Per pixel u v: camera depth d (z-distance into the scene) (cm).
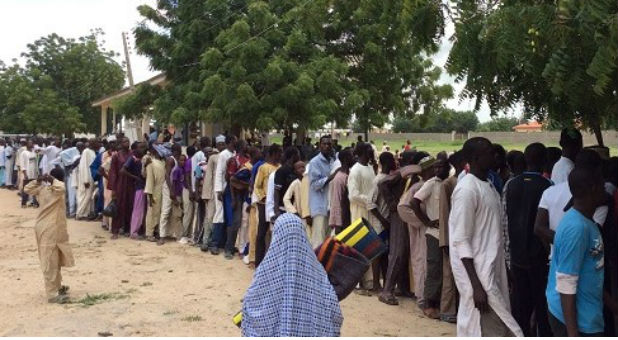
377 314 655
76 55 3728
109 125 3256
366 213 722
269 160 864
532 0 349
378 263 745
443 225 606
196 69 1738
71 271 847
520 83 484
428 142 3095
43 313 644
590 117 505
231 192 942
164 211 1083
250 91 1426
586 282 330
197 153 1055
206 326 602
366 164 738
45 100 3466
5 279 802
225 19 1688
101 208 1308
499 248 405
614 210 432
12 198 1862
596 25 300
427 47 486
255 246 875
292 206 793
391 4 503
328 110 1458
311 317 253
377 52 1595
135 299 703
